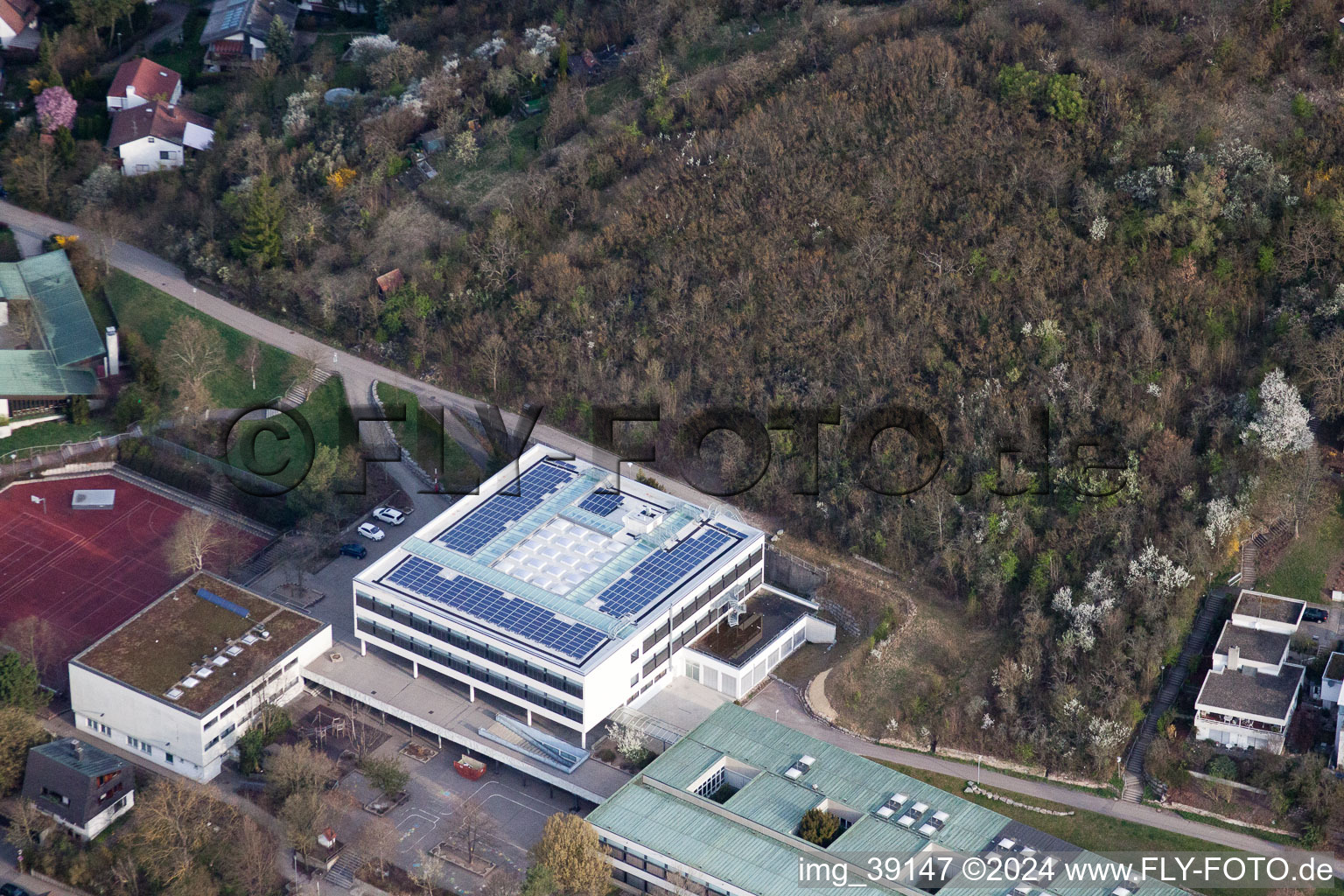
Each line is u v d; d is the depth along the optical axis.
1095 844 179.88
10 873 178.88
